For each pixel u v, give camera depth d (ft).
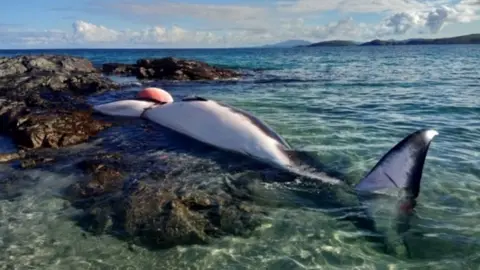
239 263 19.29
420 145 23.99
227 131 34.32
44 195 25.76
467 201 25.12
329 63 191.11
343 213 23.77
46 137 35.24
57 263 19.20
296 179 28.30
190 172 29.25
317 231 21.94
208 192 25.93
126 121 42.55
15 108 43.42
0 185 27.12
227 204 24.48
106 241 20.90
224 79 98.53
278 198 25.58
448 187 27.04
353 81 93.61
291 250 20.29
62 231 21.80
